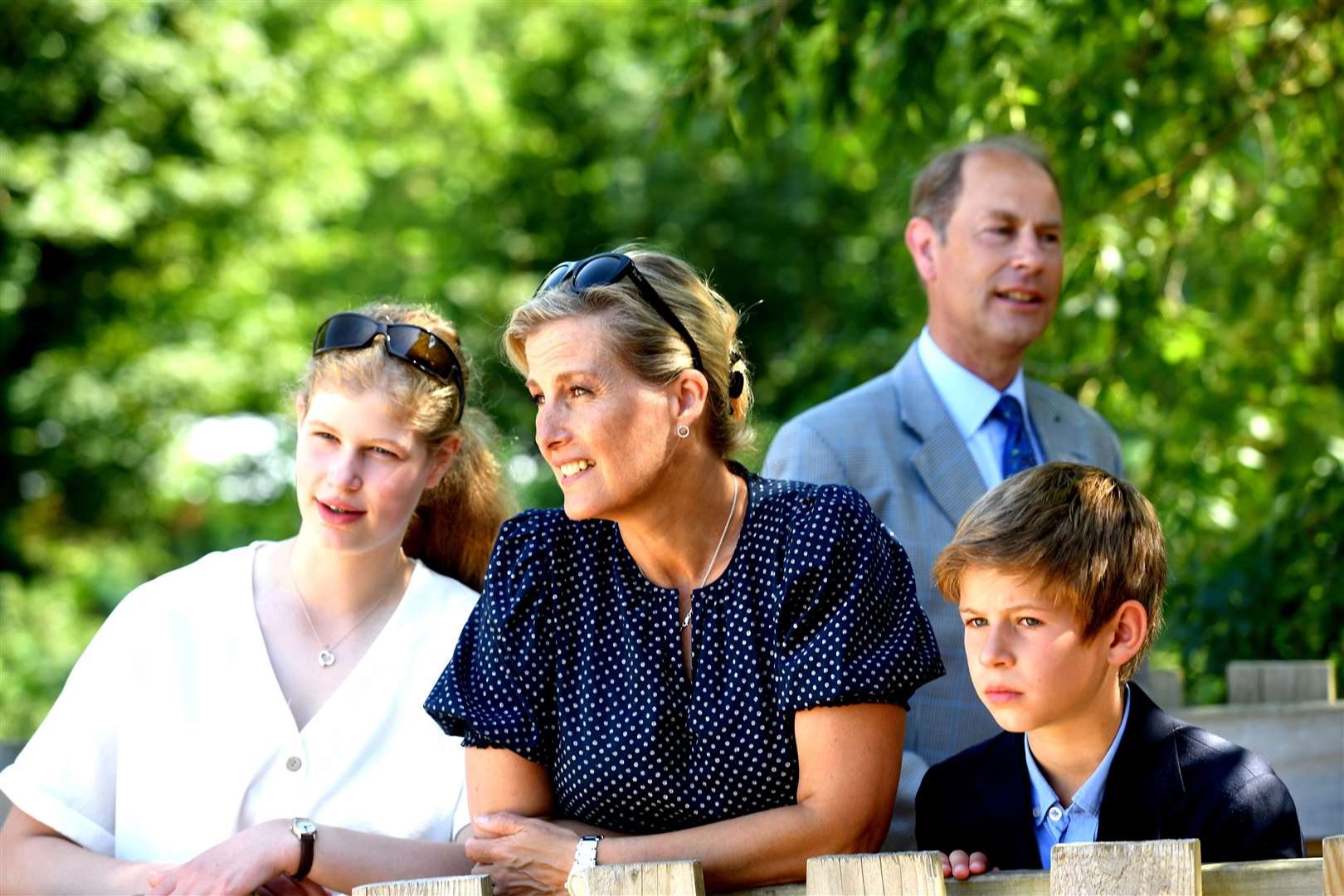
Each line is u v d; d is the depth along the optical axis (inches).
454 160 1818.4
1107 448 437.1
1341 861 196.2
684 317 277.9
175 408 1608.0
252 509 1743.4
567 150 1828.2
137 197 1456.7
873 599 273.6
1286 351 690.8
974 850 280.2
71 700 333.1
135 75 1439.5
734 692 271.7
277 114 1565.0
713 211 1731.1
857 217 1697.8
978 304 414.0
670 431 273.9
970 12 602.5
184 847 324.2
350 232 1743.4
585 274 276.1
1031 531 259.3
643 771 272.5
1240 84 629.0
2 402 1552.7
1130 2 587.5
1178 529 608.1
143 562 1706.4
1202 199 652.7
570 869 266.5
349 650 343.9
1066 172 586.6
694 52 618.5
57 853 319.9
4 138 1408.7
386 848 299.7
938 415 404.8
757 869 263.0
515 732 282.2
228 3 1513.3
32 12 1391.5
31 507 1658.5
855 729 266.4
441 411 339.6
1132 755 270.4
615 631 281.7
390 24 1659.7
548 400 273.4
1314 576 514.9
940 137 621.3
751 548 279.0
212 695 331.9
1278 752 374.6
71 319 1596.9
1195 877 202.8
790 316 1705.2
